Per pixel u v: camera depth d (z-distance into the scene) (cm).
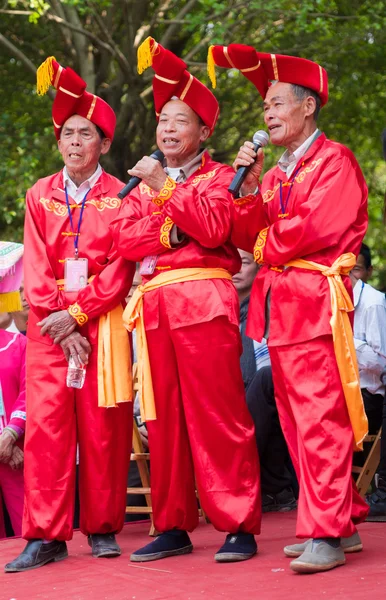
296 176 616
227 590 541
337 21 1730
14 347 853
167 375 636
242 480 625
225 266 636
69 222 667
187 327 621
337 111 1859
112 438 657
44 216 671
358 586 529
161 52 629
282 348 606
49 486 648
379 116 1909
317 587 533
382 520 771
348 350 593
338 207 596
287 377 603
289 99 618
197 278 625
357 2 1725
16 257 826
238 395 632
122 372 655
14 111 1864
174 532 649
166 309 626
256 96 1853
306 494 580
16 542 745
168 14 1838
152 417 632
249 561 613
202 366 621
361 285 856
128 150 1783
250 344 892
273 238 601
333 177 599
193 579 573
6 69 1870
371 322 838
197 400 622
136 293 645
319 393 589
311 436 585
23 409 828
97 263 664
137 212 650
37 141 1841
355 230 621
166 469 643
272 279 617
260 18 1755
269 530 736
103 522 656
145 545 684
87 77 1723
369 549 630
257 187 616
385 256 2241
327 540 573
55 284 662
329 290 596
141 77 1714
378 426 854
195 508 651
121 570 612
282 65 618
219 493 621
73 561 651
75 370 646
